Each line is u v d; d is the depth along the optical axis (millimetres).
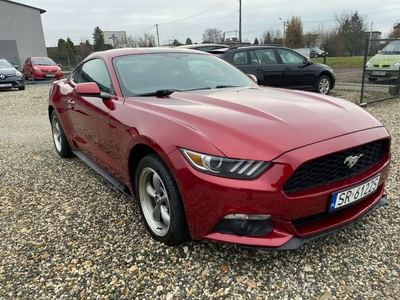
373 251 2377
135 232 2717
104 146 3207
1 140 6117
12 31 29406
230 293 2031
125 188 3098
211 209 2031
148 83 3164
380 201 2572
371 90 10836
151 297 2023
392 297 1958
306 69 9391
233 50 8492
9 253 2504
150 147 2369
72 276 2227
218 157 1974
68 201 3340
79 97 3660
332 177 2135
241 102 2625
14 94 13930
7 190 3670
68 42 52844
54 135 4910
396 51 10516
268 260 2309
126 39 55656
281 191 1933
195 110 2404
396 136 5312
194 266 2271
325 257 2328
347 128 2273
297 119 2277
